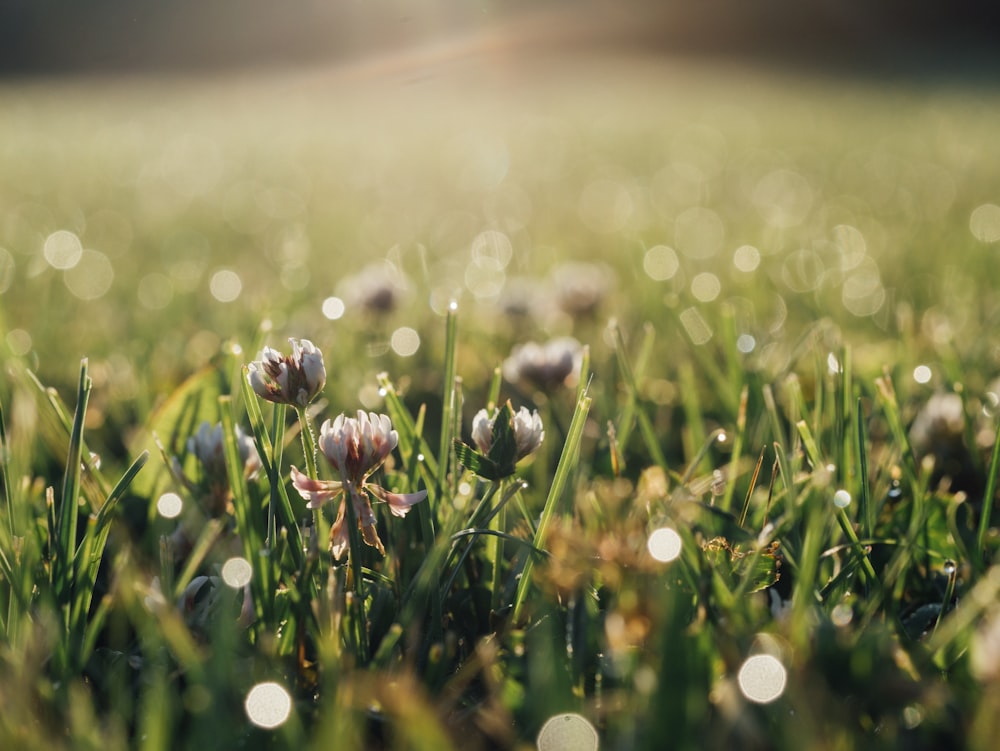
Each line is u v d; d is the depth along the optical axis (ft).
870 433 1.24
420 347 1.88
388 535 1.00
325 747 0.74
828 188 5.26
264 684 0.78
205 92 14.87
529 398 1.51
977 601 0.84
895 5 18.49
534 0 19.27
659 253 3.17
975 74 14.88
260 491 1.02
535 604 0.92
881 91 13.43
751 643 0.82
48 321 2.01
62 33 15.06
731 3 19.90
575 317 2.00
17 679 0.80
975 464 1.18
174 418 1.13
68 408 1.44
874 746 0.77
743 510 1.03
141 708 0.83
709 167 6.71
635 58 20.36
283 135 10.21
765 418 1.29
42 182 6.06
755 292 2.44
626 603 0.87
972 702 0.79
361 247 3.48
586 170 6.79
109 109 13.17
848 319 2.09
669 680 0.75
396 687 0.83
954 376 1.41
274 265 3.13
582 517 1.07
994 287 2.35
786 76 16.56
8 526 0.98
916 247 3.03
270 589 0.90
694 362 1.70
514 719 0.83
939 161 6.24
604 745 0.79
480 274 2.91
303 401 0.94
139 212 4.71
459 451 0.95
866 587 0.97
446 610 0.96
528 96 15.31
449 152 8.32
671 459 1.29
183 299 2.37
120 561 0.95
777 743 0.76
